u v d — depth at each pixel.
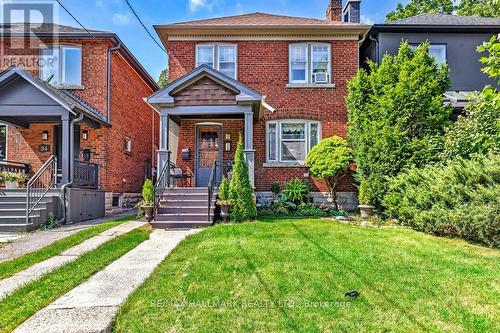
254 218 10.09
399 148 10.09
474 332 3.72
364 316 4.03
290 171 13.17
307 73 13.55
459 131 9.08
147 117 18.66
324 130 13.32
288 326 3.83
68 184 10.90
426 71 10.30
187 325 3.88
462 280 4.98
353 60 13.54
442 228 7.81
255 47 13.57
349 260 5.80
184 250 6.71
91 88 13.57
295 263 5.64
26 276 5.41
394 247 6.62
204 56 13.58
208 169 13.47
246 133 10.95
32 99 11.22
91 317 3.96
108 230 9.12
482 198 7.08
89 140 13.51
